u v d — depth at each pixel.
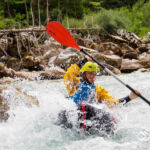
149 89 6.83
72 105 4.28
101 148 3.52
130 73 9.45
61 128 4.18
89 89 4.46
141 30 17.31
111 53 11.24
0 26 13.12
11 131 4.09
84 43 12.27
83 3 19.08
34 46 10.88
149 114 5.00
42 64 9.68
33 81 8.03
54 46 11.18
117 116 4.42
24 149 3.55
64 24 14.94
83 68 4.44
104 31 13.84
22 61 9.27
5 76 8.25
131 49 12.69
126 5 21.95
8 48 9.80
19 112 4.58
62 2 17.81
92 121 4.01
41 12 17.14
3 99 4.65
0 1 16.69
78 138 3.91
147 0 21.30
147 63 10.32
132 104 5.70
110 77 8.73
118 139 3.86
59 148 3.57
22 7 17.53
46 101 5.25
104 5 21.11
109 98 4.55
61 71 8.76
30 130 4.13
